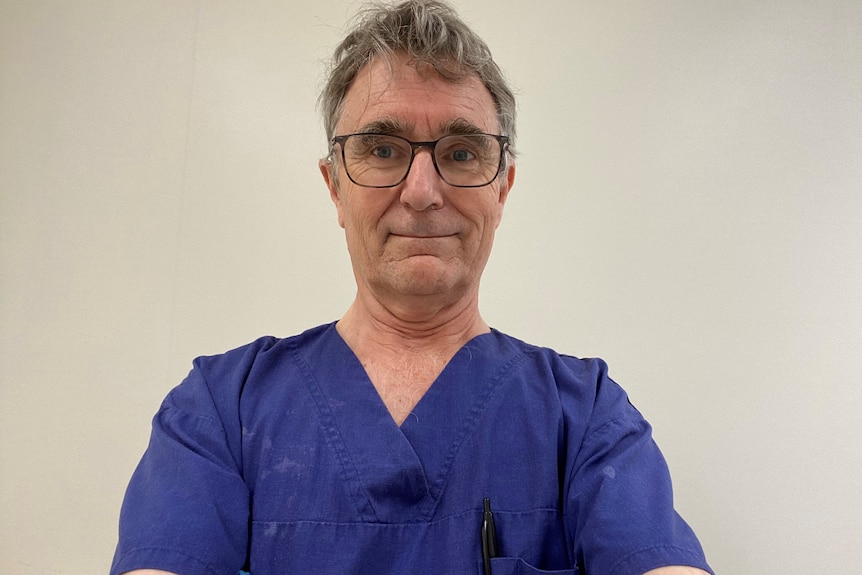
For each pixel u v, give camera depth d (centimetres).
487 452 66
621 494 58
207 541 55
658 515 56
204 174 138
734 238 121
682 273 123
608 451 63
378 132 69
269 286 135
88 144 141
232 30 140
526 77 134
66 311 138
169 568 52
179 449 61
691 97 126
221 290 135
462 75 70
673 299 123
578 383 73
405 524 62
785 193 120
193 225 137
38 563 133
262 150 137
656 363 123
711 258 122
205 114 139
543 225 132
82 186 140
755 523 115
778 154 121
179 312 135
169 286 135
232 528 59
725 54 124
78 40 144
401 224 68
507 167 78
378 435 66
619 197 128
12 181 144
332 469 64
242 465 65
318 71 137
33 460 136
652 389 123
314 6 139
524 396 71
